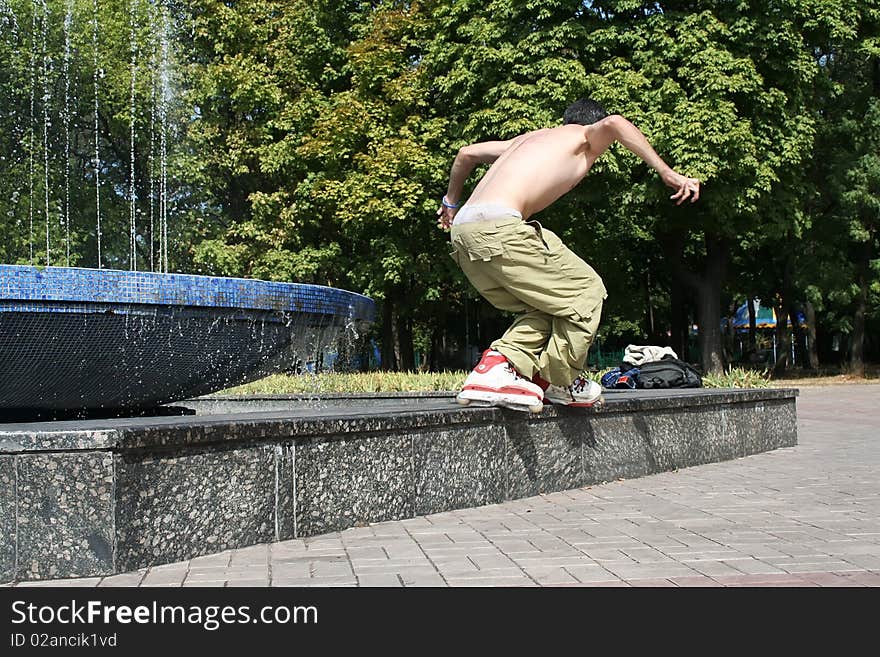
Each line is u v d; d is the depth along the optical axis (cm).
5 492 345
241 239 2341
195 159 2223
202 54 2389
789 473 671
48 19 2136
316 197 2175
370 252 2330
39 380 487
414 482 480
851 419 1278
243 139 2248
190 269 2295
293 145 2236
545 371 521
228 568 360
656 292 3694
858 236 2406
